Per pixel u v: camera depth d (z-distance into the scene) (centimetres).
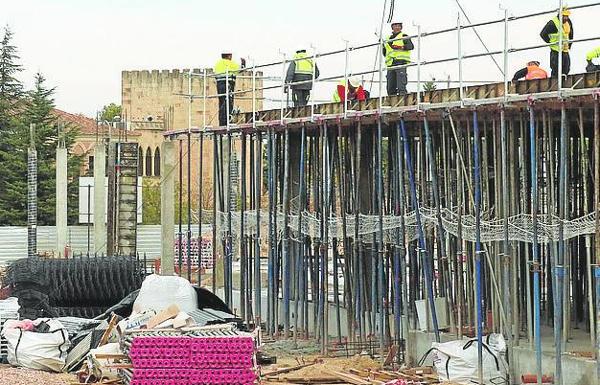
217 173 3225
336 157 2778
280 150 3148
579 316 2584
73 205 6612
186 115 9475
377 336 2564
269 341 2844
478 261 2130
